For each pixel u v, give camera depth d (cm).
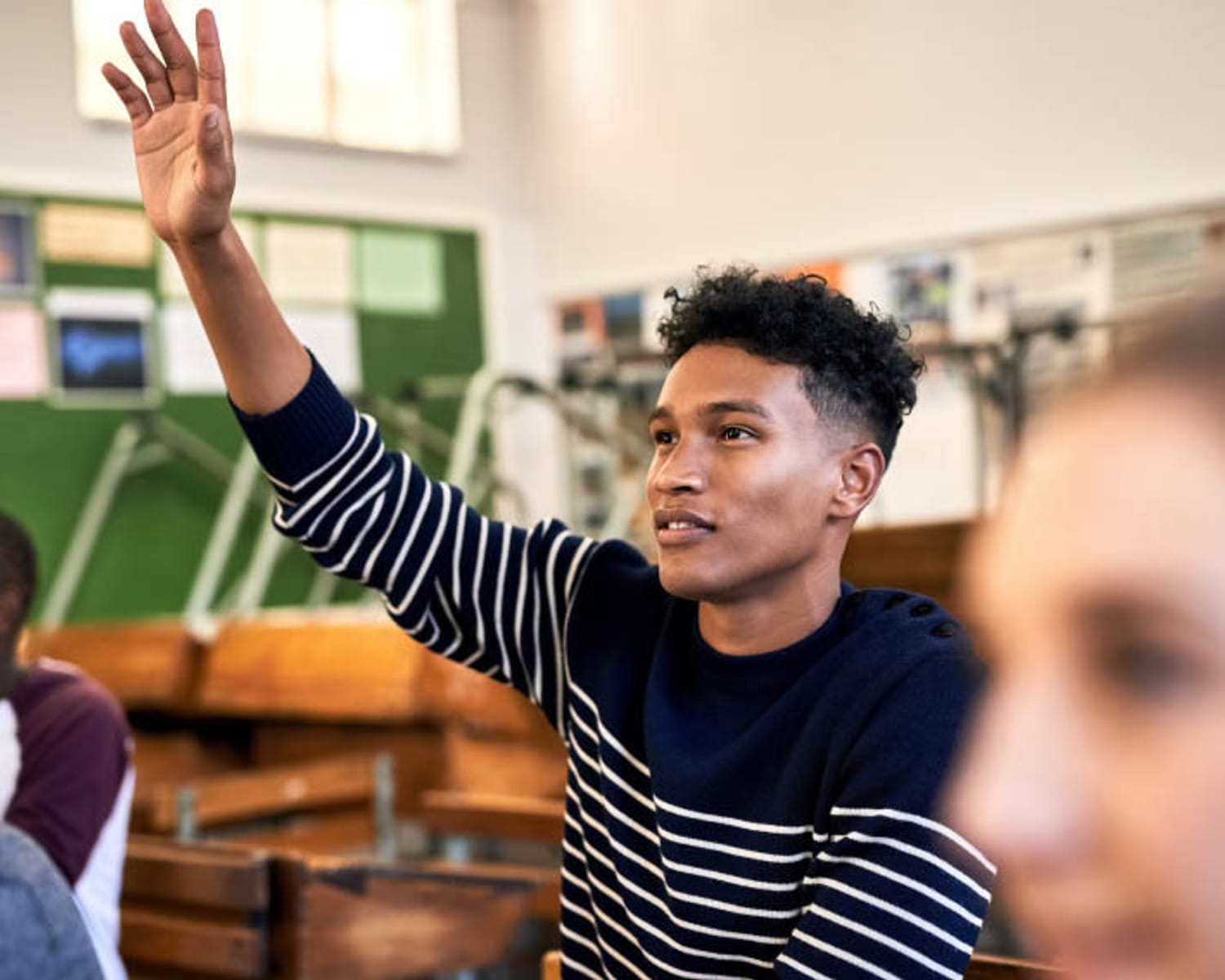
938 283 621
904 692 96
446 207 746
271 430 115
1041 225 588
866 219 643
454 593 122
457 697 409
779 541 102
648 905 107
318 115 717
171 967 206
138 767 476
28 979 125
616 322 738
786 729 101
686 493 103
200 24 111
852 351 102
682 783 103
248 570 683
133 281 652
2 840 133
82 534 636
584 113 746
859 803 94
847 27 646
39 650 520
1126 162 565
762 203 679
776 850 99
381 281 727
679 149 709
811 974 92
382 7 736
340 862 198
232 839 348
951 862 91
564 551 123
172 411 661
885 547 328
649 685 109
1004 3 596
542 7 760
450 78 754
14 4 626
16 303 622
